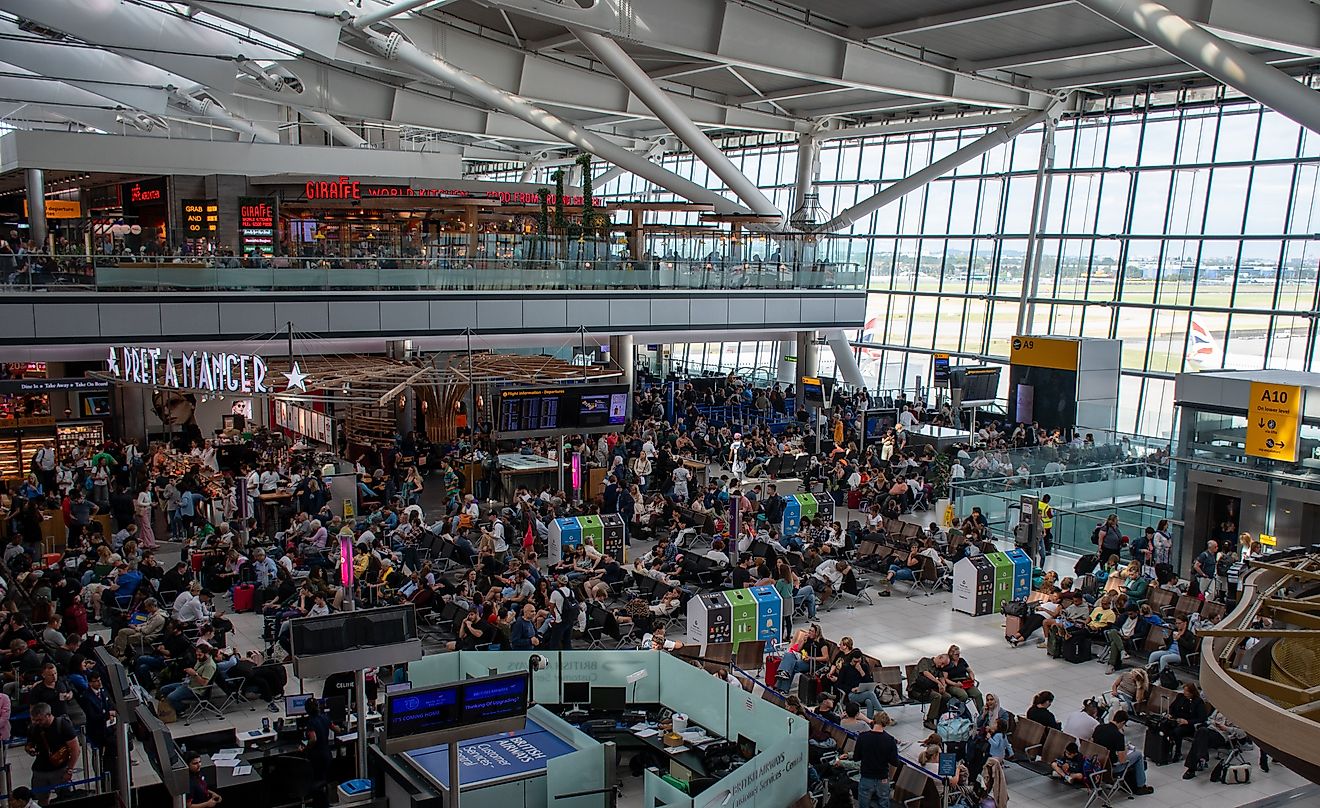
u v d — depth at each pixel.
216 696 16.52
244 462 30.42
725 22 28.08
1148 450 29.95
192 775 12.07
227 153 38.56
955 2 27.89
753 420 39.09
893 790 13.04
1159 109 37.22
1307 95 19.83
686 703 14.73
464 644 17.25
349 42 34.06
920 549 22.98
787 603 19.56
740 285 38.00
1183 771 14.80
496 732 10.91
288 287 30.95
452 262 33.19
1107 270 39.28
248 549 21.91
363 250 32.03
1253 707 7.07
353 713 14.77
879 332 49.06
